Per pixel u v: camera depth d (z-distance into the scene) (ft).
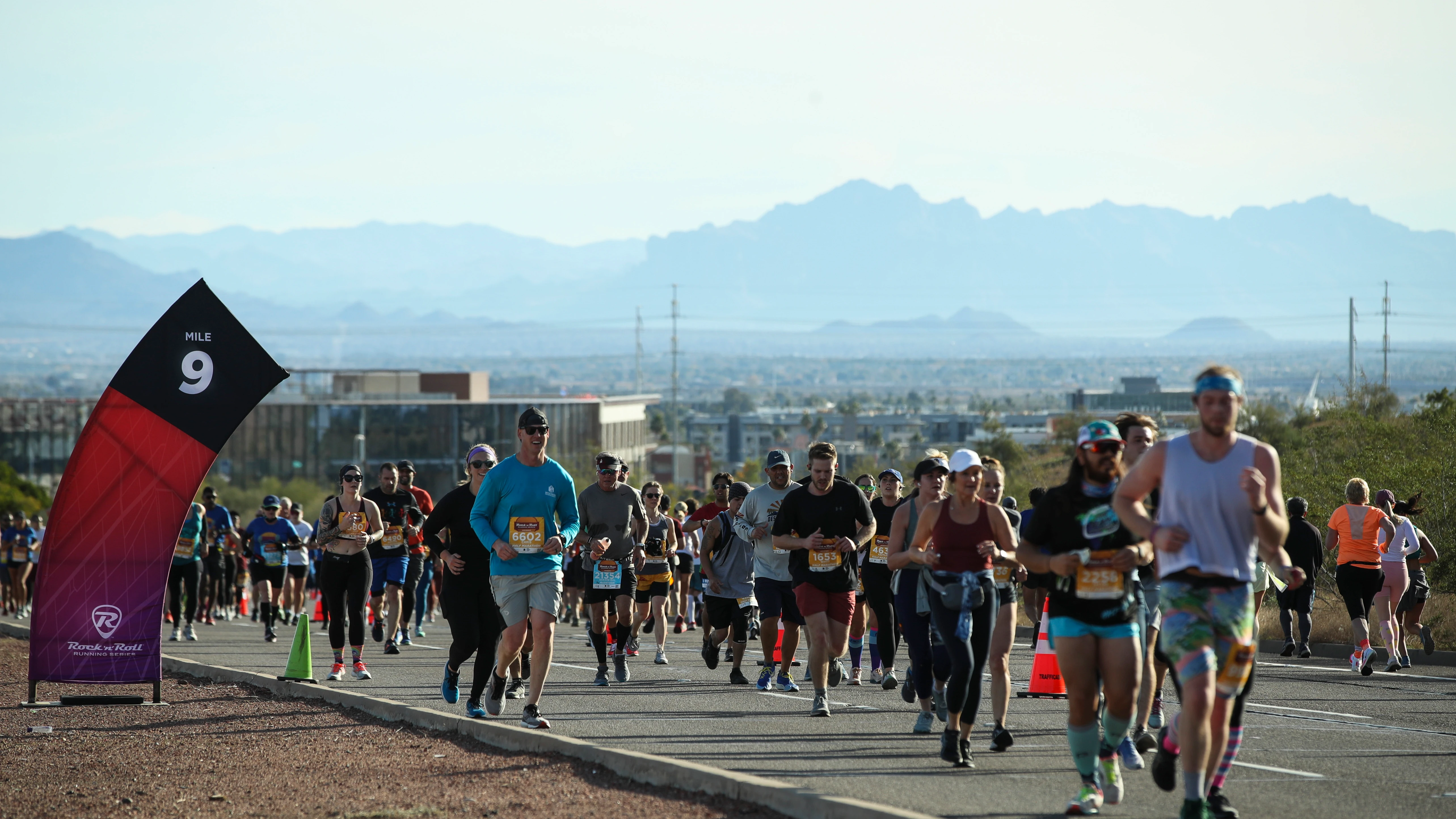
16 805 81.92
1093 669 70.79
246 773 90.63
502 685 108.27
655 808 75.25
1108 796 73.67
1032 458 574.15
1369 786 80.89
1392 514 156.66
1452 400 269.23
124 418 122.42
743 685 138.41
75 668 122.52
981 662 86.58
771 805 73.61
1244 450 64.18
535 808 76.07
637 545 139.85
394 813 75.72
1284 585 146.30
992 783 79.77
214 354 123.13
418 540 174.09
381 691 128.57
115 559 123.54
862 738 98.22
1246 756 92.12
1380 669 158.71
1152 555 71.72
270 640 200.44
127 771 92.17
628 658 173.27
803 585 109.60
